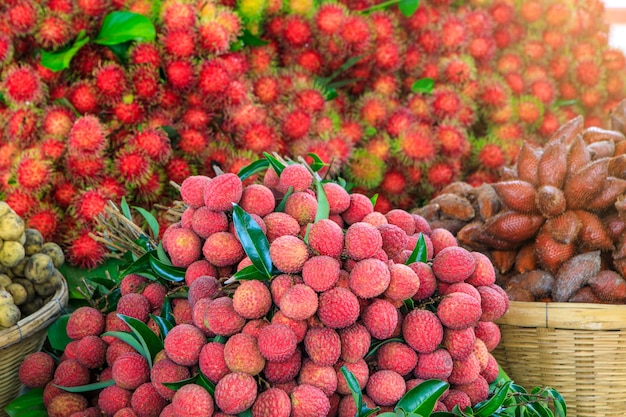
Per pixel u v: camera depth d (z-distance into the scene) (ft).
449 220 3.57
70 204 3.45
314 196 2.53
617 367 3.05
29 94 3.45
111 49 3.58
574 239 3.21
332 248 2.23
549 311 3.02
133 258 2.85
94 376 2.57
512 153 4.34
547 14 4.92
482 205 3.46
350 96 4.50
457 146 4.07
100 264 3.52
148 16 3.60
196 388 2.15
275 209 2.49
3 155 3.47
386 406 2.26
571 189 3.22
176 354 2.22
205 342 2.25
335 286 2.22
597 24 5.34
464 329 2.29
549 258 3.21
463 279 2.34
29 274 3.12
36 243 3.24
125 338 2.43
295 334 2.18
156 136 3.43
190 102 3.59
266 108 3.81
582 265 3.14
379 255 2.29
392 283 2.24
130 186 3.44
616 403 3.09
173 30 3.51
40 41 3.54
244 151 3.60
